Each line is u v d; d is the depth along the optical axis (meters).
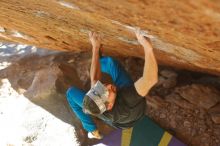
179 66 6.95
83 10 3.79
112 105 3.60
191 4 2.32
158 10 2.78
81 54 8.15
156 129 6.77
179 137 6.76
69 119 7.35
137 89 3.61
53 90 7.34
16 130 7.66
